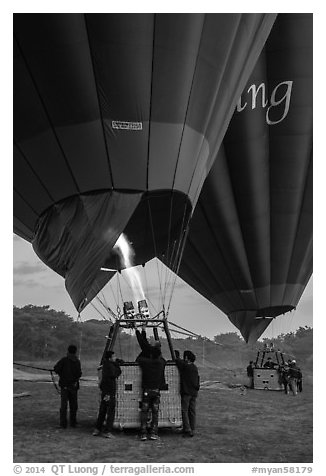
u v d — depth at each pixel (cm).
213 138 1023
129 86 880
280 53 1783
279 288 2153
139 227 1097
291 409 1232
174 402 811
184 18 905
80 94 878
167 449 702
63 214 926
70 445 713
